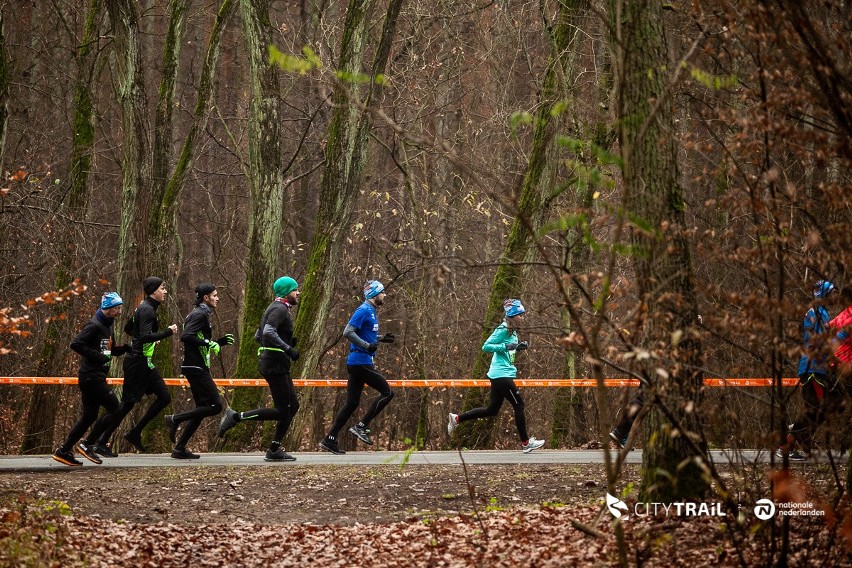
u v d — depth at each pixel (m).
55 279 22.59
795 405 10.68
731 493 8.32
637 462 14.75
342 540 9.80
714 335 7.44
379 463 14.95
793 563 7.39
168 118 21.42
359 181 20.52
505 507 11.27
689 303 8.22
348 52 20.11
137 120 20.83
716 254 7.31
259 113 20.72
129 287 20.73
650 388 6.89
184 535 9.97
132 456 15.77
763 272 7.05
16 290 23.62
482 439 19.97
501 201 6.44
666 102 8.73
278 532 10.25
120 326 20.78
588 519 9.62
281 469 14.41
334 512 11.45
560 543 8.78
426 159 23.45
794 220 7.88
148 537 9.68
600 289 8.06
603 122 16.47
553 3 23.30
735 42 7.53
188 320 15.16
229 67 35.03
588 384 18.84
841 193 7.14
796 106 6.97
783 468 6.99
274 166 20.81
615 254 6.54
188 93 36.25
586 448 19.95
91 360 14.18
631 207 8.59
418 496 12.33
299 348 20.19
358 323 15.94
